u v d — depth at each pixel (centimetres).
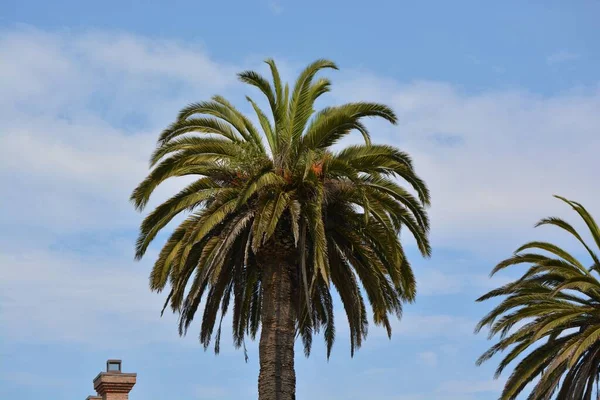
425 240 3841
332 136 3816
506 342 4647
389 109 3747
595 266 4775
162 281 3762
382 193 3797
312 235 3681
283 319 3834
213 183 3794
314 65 3888
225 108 3897
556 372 4591
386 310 3947
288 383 3784
